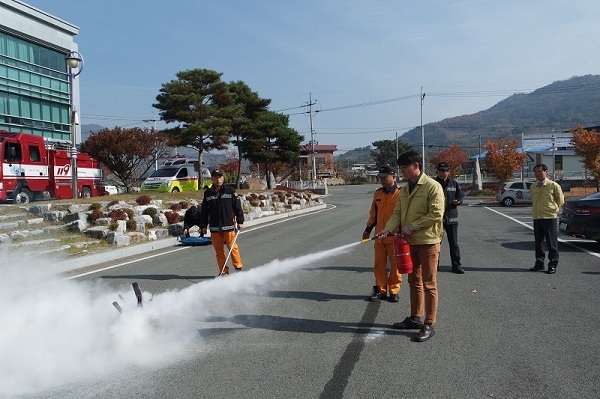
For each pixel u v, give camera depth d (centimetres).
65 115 3275
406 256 515
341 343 503
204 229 846
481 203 3125
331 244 1238
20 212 1341
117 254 1116
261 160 3597
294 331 545
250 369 442
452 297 678
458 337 512
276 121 3556
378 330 543
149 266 985
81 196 2167
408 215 522
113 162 2300
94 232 1233
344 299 681
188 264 990
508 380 405
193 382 418
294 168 6462
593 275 812
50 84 3128
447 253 1065
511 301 652
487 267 895
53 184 1950
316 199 3003
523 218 1977
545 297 671
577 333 518
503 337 510
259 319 592
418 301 537
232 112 2594
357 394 386
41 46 3066
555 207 829
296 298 687
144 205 1554
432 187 511
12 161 1709
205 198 841
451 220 836
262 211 2102
